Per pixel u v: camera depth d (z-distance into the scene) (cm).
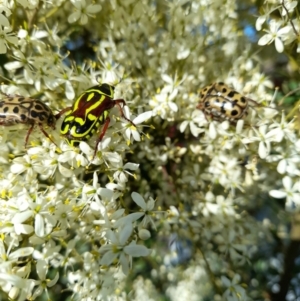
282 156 10
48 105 10
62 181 9
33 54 10
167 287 13
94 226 9
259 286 14
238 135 10
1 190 9
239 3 12
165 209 11
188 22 11
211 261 12
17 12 10
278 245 14
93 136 9
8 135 9
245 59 11
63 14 11
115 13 11
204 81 11
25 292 8
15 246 8
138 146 11
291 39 10
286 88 11
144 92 11
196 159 11
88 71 11
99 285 9
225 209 11
